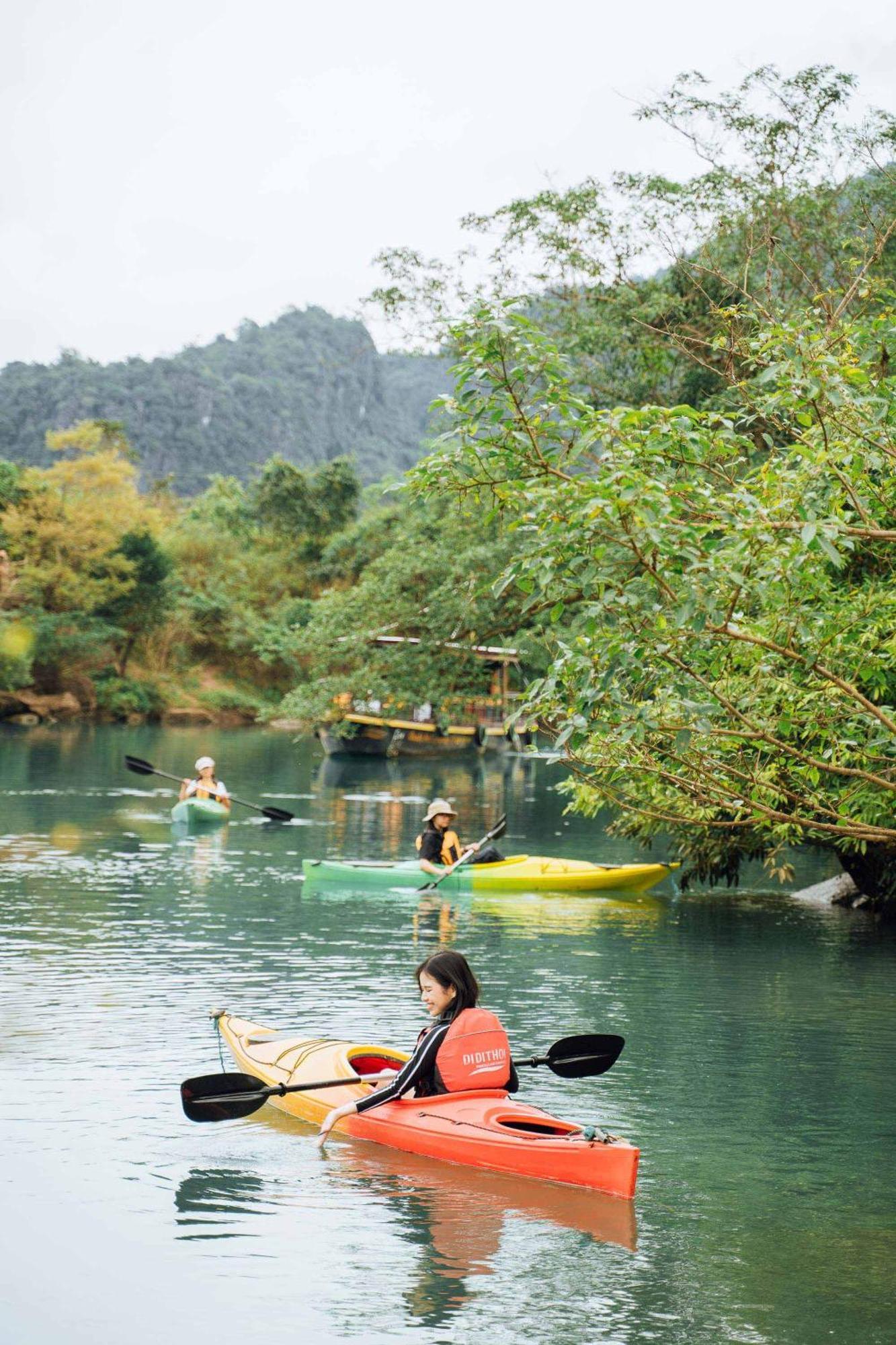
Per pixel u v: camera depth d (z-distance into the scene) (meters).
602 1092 8.12
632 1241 5.77
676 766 9.09
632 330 21.08
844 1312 5.10
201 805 23.28
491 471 7.68
